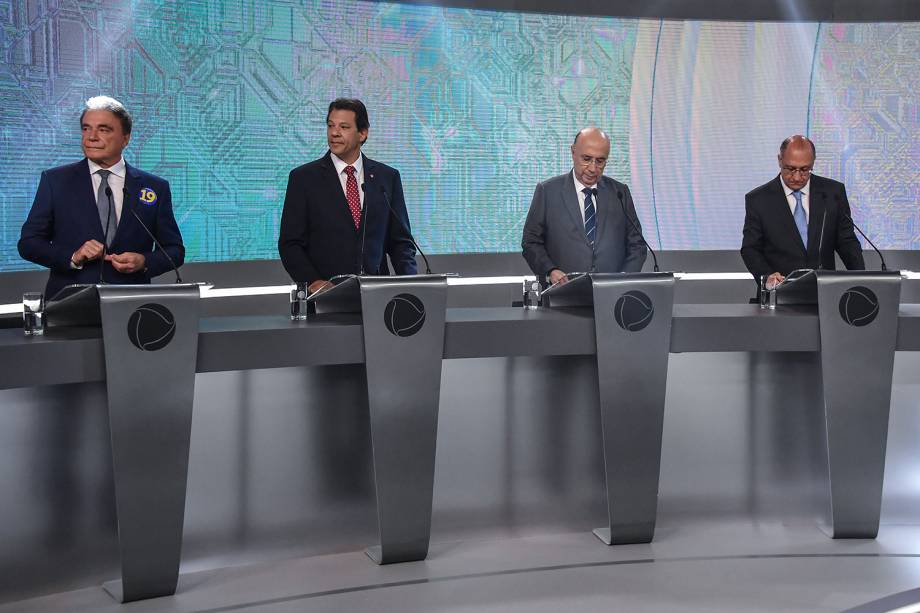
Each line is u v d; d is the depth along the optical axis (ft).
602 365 9.07
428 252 16.75
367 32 16.14
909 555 9.14
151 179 10.44
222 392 8.74
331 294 9.02
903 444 10.05
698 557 9.12
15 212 13.07
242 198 15.35
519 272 17.25
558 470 9.88
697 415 9.98
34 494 7.96
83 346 7.61
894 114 17.69
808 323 9.38
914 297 17.57
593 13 17.21
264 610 7.84
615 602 8.07
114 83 13.98
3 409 7.80
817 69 17.66
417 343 8.64
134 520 7.84
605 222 12.73
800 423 10.09
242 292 15.12
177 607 7.86
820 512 10.13
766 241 13.48
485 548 9.38
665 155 17.71
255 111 15.37
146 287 7.77
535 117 17.21
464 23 16.71
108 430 8.23
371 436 8.89
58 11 13.35
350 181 11.73
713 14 17.52
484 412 9.61
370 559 9.05
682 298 17.67
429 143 16.66
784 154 13.07
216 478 8.77
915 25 17.53
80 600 7.97
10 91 12.92
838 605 7.98
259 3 15.26
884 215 17.79
